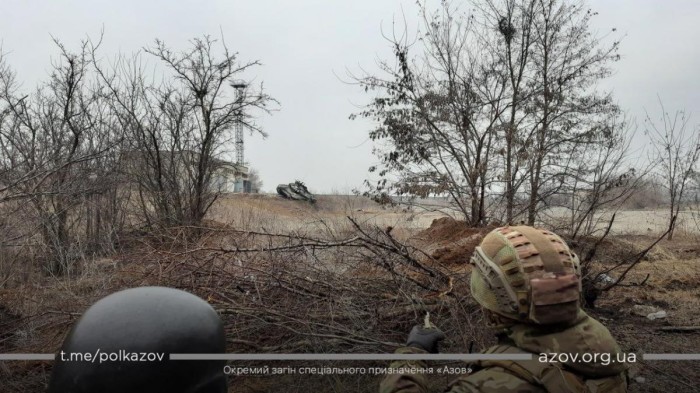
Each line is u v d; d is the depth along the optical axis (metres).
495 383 1.76
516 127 11.41
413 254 5.58
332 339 4.14
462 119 11.77
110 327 1.50
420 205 11.64
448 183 11.39
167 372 1.47
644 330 5.31
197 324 1.56
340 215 7.78
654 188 12.97
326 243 5.01
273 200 16.30
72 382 1.46
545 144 11.34
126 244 7.63
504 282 1.84
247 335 4.36
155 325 1.50
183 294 1.65
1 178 7.52
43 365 4.39
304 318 4.30
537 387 1.74
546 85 11.93
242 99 13.59
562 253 1.87
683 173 13.62
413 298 4.21
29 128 10.16
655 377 4.15
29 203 7.18
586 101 11.93
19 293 5.46
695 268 8.01
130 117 12.45
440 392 3.32
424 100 11.95
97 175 10.19
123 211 10.07
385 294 4.73
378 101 12.13
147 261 5.25
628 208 12.27
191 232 6.27
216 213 13.19
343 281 4.79
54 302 5.19
